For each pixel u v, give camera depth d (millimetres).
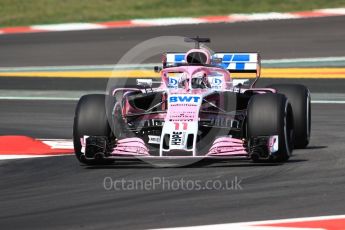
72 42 84875
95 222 25125
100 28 91312
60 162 35625
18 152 38781
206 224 24422
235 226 24094
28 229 24641
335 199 27141
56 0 104125
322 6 95812
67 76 67938
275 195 27891
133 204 27250
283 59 71688
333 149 37156
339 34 81500
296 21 88688
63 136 44094
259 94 33531
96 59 76000
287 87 37656
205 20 91562
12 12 101000
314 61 70312
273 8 95938
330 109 50781
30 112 52625
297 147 37656
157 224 24609
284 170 31938
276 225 24109
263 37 81688
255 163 33438
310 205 26438
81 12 99875
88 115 33500
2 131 46125
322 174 31156
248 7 97062
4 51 81875
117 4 101750
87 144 33000
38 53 80062
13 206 27734
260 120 32500
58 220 25547
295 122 36875
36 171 33906
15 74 69812
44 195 29219
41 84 64562
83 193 29188
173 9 98500
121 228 24344
